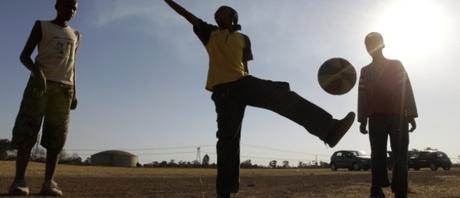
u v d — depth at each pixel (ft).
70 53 19.02
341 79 15.42
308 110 14.44
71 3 18.78
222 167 14.73
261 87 14.58
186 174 50.57
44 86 17.99
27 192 18.39
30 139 18.25
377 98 18.63
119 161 142.51
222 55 14.78
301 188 26.35
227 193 14.80
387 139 18.81
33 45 18.29
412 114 18.63
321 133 14.42
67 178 32.68
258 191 23.58
